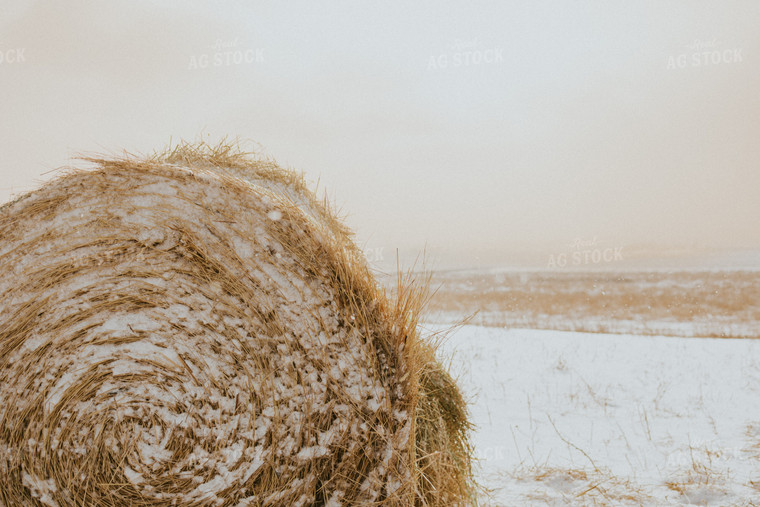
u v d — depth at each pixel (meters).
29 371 2.38
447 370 3.29
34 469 2.35
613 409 6.05
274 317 2.35
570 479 3.98
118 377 2.37
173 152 3.42
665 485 3.85
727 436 4.96
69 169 2.43
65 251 2.41
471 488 3.24
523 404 6.31
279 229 2.37
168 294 2.38
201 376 2.35
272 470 2.31
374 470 2.30
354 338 2.34
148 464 2.33
